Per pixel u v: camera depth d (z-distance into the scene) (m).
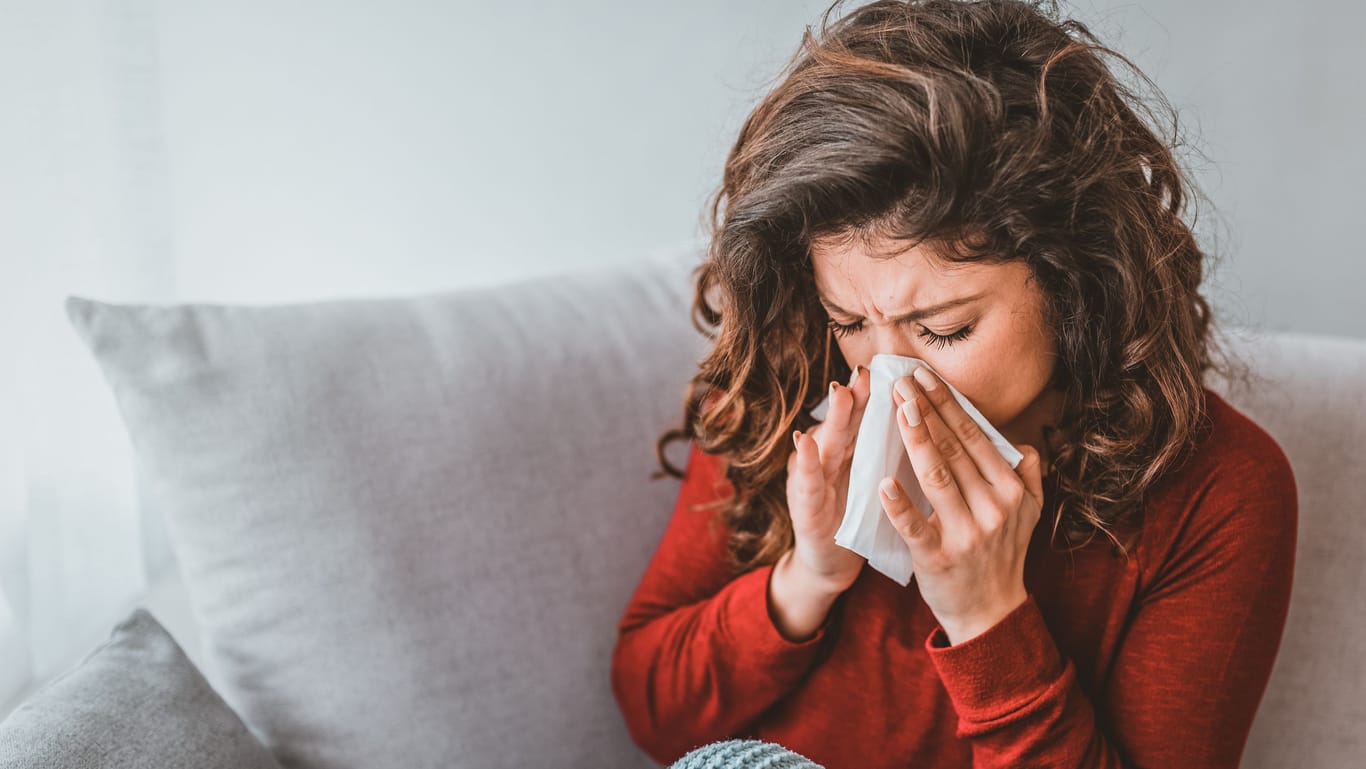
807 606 0.78
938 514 0.67
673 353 0.98
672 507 0.95
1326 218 1.30
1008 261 0.61
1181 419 0.69
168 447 0.82
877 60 0.62
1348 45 1.23
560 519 0.90
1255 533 0.71
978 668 0.69
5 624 0.98
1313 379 0.91
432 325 0.92
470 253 1.40
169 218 1.23
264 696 0.83
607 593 0.91
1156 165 0.69
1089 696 0.77
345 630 0.83
